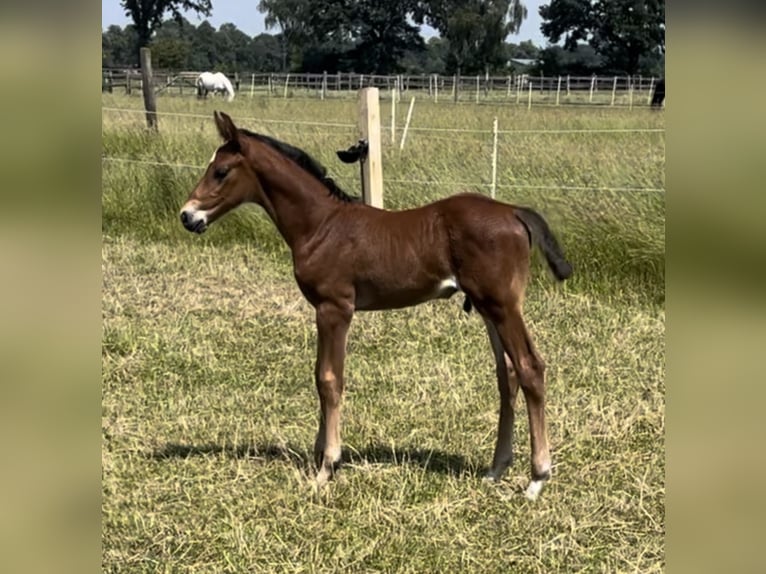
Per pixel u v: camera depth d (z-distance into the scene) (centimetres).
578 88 3872
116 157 1053
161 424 513
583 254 777
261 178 433
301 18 6412
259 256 898
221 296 774
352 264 424
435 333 677
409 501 422
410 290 424
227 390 569
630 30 5681
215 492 430
